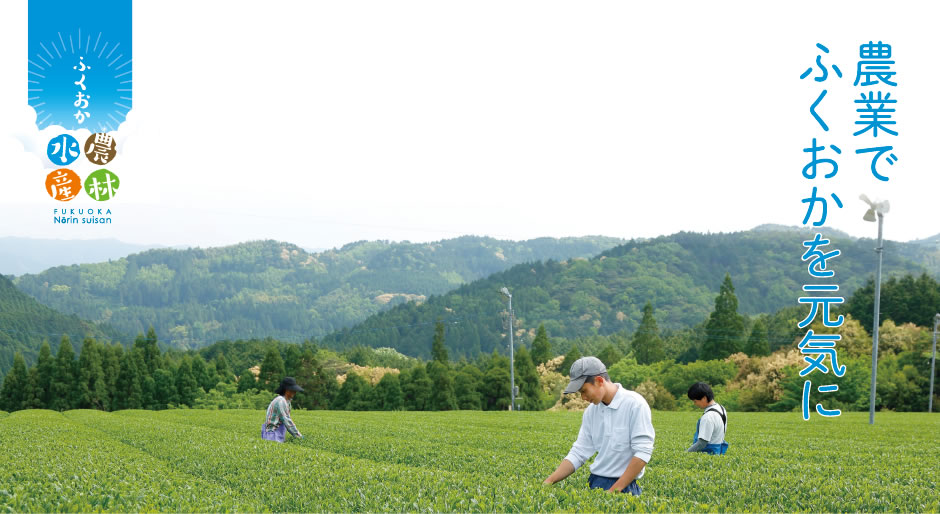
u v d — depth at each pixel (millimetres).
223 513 8539
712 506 9258
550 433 26000
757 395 70938
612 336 182250
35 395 85438
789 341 102375
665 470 12828
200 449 16344
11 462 12852
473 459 15703
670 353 119062
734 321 93812
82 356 87000
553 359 107750
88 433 23766
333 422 33250
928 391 68062
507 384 85625
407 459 16703
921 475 13039
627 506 7797
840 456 16703
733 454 17094
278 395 18078
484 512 8250
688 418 43031
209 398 86562
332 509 9398
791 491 11109
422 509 8586
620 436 8617
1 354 125875
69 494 9312
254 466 13234
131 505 8805
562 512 7672
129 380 87812
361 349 145875
